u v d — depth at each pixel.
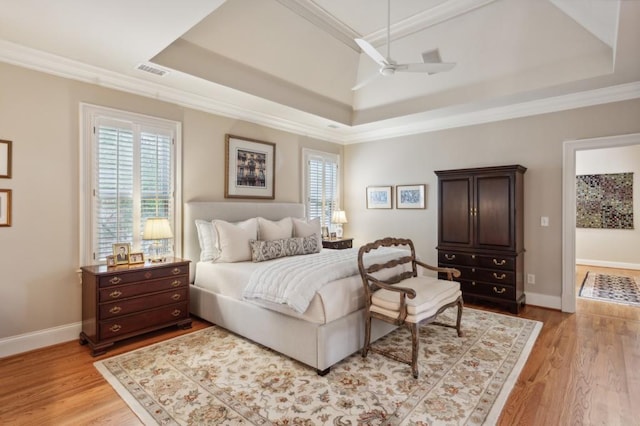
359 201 6.14
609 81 3.53
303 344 2.59
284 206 5.05
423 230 5.32
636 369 2.60
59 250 3.08
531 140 4.30
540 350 2.95
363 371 2.57
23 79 2.88
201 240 3.88
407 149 5.48
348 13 3.57
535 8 3.21
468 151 4.83
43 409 2.09
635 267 6.88
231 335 3.31
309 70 4.24
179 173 3.92
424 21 3.67
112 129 3.38
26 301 2.92
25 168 2.89
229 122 4.46
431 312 2.69
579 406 2.12
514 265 4.02
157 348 2.99
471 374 2.52
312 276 2.66
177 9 2.25
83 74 3.17
